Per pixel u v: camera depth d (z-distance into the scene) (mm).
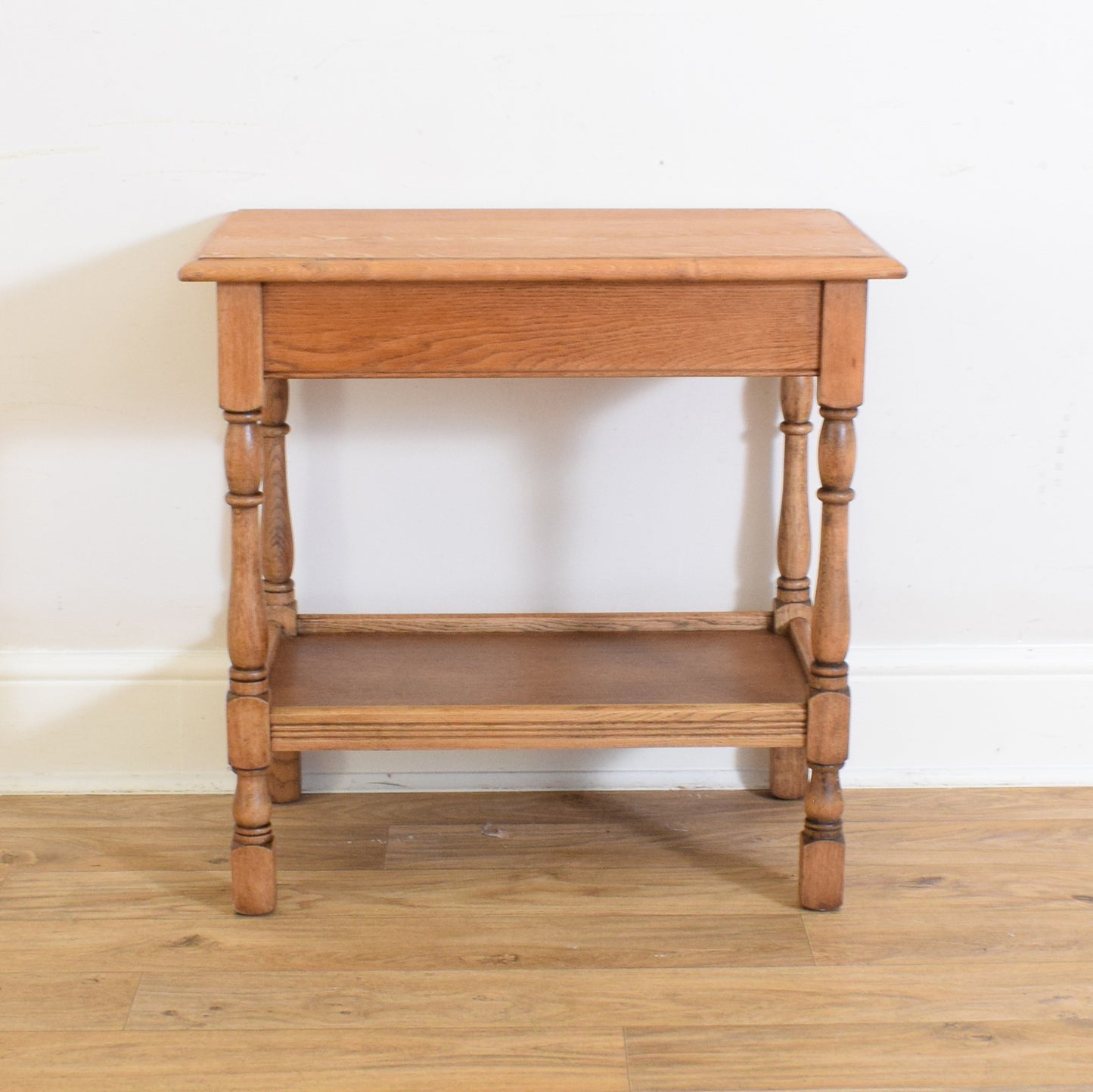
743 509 2139
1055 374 2084
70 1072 1517
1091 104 1974
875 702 2193
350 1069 1527
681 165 1997
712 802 2164
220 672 2146
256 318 1610
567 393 2078
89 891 1880
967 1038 1587
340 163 1982
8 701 2146
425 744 1788
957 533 2154
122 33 1919
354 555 2146
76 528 2113
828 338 1631
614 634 2080
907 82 1966
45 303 2020
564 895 1883
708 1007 1639
